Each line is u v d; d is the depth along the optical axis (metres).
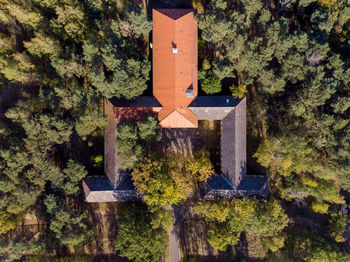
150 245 40.34
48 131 39.53
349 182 42.31
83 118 39.25
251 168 47.97
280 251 46.31
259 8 41.97
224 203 43.25
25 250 41.44
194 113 44.47
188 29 42.97
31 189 41.12
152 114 43.72
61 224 40.72
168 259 48.09
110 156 43.44
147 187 39.66
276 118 47.12
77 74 41.75
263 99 46.56
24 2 39.31
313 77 40.94
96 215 47.72
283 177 48.00
